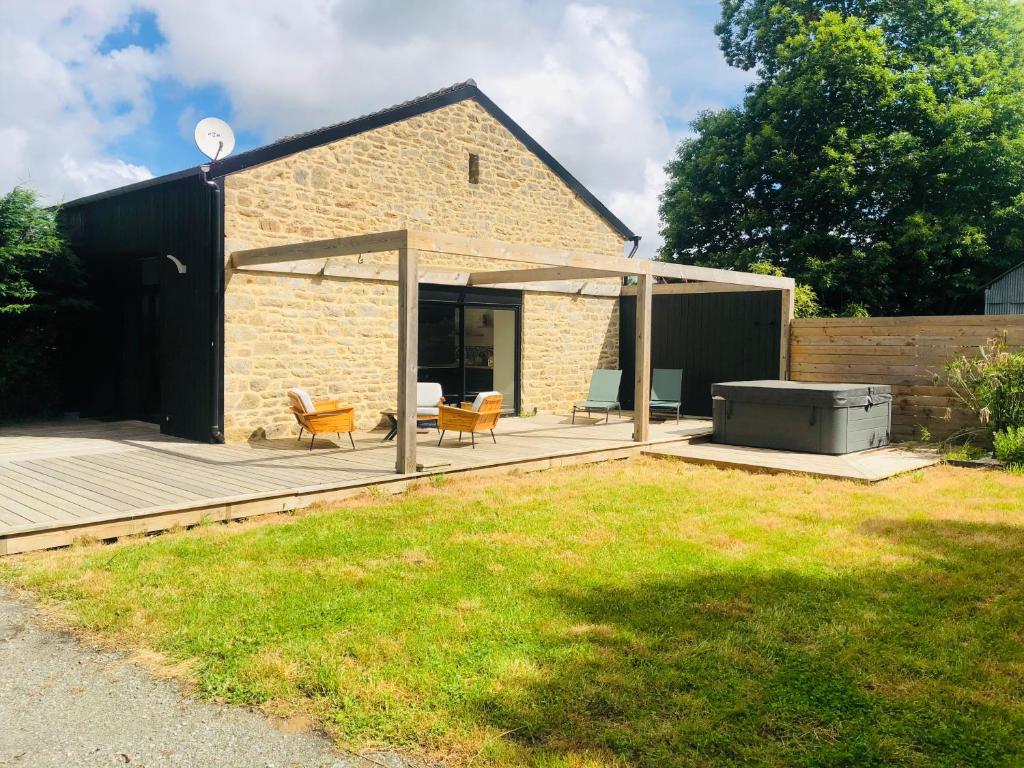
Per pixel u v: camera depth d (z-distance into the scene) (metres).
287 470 6.98
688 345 12.50
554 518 5.66
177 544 4.86
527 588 4.05
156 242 9.34
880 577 4.26
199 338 8.73
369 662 3.13
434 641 3.33
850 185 17.19
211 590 3.99
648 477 7.43
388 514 5.75
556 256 7.93
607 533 5.21
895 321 9.69
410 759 2.48
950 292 18.27
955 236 16.86
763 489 6.81
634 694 2.86
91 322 10.98
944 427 9.24
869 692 2.90
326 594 3.92
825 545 4.92
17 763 2.46
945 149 16.67
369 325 10.10
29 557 4.63
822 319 10.49
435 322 11.08
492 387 11.92
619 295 13.83
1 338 10.26
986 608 3.78
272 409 9.10
